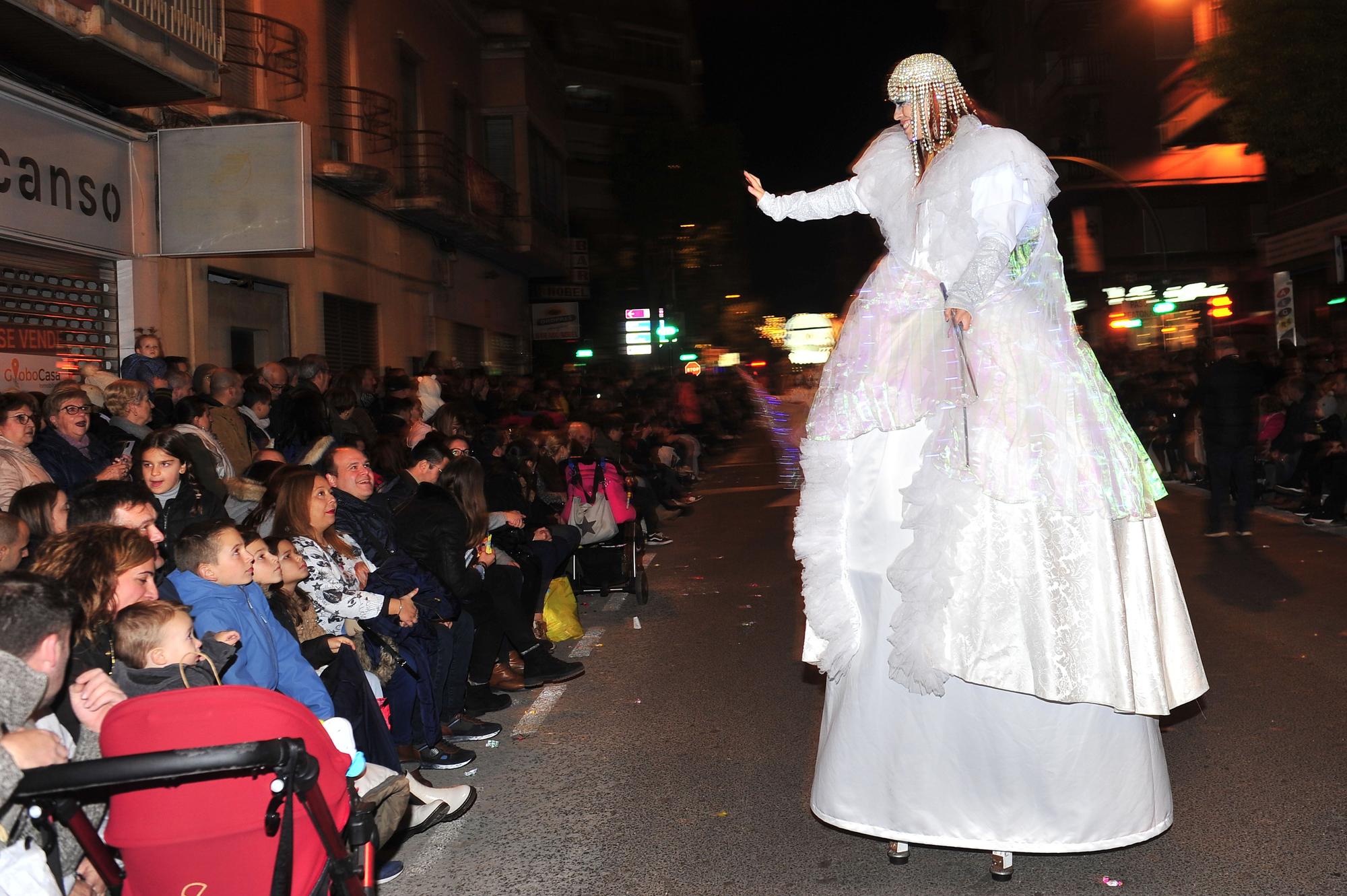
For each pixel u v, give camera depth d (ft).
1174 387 56.90
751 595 31.99
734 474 73.97
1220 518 38.65
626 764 17.99
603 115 151.84
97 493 14.74
